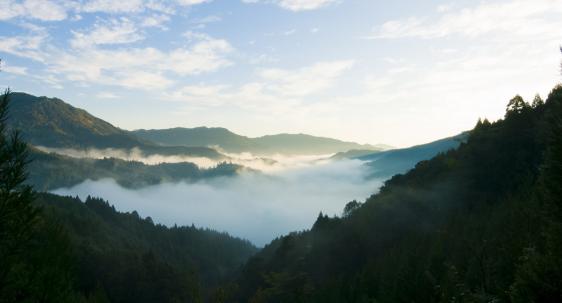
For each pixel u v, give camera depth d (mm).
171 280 120375
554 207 17891
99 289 69188
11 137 14133
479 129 114750
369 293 66938
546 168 18359
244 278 128625
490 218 62875
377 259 83812
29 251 15922
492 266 23125
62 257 18219
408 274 37531
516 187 78812
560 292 15938
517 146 88375
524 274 17266
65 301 17234
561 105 18422
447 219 84438
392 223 104938
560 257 16672
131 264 124312
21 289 14891
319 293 85250
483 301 20531
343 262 102750
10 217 13938
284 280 95500
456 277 24906
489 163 92375
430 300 33938
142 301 113312
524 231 30562
